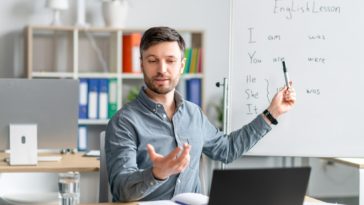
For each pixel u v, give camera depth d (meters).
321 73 3.18
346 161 3.54
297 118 3.18
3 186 3.37
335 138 3.17
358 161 3.55
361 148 3.18
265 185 1.87
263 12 3.19
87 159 3.49
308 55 3.18
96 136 5.58
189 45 5.77
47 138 3.36
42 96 3.32
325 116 3.17
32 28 5.12
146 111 2.58
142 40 2.50
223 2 5.81
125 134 2.51
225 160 2.81
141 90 2.61
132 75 5.34
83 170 3.21
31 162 3.25
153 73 2.48
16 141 3.24
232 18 3.20
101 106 5.24
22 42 5.45
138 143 2.55
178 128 2.61
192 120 2.67
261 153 3.19
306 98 3.17
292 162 5.77
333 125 3.18
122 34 5.46
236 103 3.19
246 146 2.80
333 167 5.94
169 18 5.71
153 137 2.55
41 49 5.34
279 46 3.19
